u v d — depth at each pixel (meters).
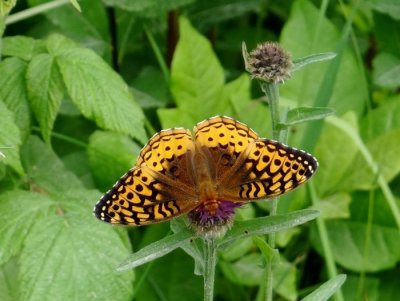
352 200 0.56
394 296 0.55
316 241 0.55
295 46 0.60
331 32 0.60
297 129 0.58
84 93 0.46
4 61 0.47
